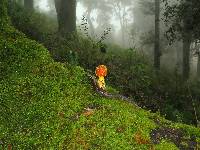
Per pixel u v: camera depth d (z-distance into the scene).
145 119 4.32
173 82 13.52
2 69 4.80
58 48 9.63
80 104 4.28
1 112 4.13
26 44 5.30
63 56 8.45
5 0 6.21
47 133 3.82
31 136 3.80
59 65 5.03
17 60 4.98
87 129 3.89
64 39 11.38
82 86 4.69
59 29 14.16
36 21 13.34
